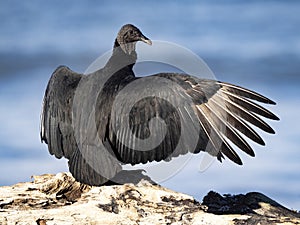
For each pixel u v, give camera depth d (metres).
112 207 11.00
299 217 11.66
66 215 10.65
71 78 12.52
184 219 10.94
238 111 10.94
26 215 10.60
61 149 12.28
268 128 10.92
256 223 11.13
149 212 11.00
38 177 12.41
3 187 11.88
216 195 12.21
